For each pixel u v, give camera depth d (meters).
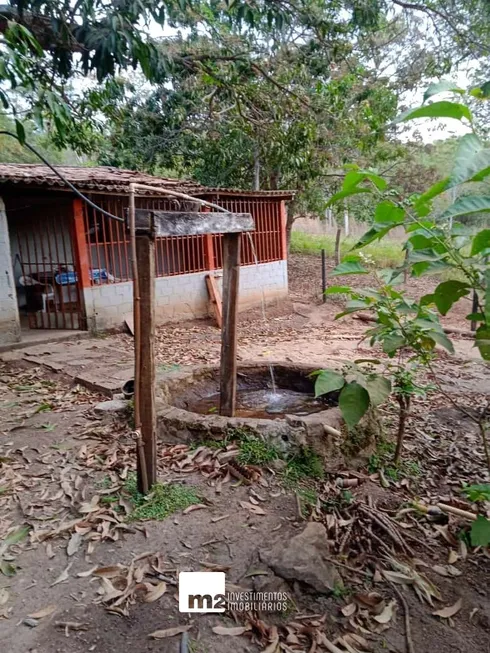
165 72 5.38
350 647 1.75
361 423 3.17
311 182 11.55
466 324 8.16
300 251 16.22
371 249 14.66
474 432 3.88
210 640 1.75
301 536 2.24
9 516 2.56
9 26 3.46
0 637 1.77
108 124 10.69
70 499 2.69
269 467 2.89
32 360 5.85
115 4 4.70
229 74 8.52
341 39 9.09
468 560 2.31
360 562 2.22
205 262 9.07
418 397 4.60
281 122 9.61
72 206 7.25
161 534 2.35
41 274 8.10
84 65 4.83
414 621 1.91
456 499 2.84
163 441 3.23
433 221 1.66
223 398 3.62
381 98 10.73
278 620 1.86
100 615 1.87
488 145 1.45
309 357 6.22
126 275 8.35
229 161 11.55
